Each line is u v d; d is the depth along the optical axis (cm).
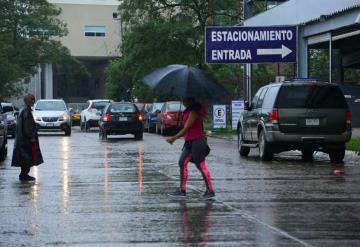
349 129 3006
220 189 2117
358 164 2995
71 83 16425
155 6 8262
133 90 10225
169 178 2462
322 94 2995
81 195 2011
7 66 10288
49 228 1487
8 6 11088
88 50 15712
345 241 1341
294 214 1653
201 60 8200
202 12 8325
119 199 1922
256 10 8056
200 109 1930
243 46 5153
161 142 4884
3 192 2089
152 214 1666
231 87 6912
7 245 1316
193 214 1662
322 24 4866
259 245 1306
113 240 1359
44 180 2416
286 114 2981
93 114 7181
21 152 2391
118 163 3094
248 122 3356
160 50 8119
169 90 1894
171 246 1301
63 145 4494
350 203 1823
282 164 2988
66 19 15575
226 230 1455
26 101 2441
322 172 2625
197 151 1925
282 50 5141
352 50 6341
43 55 11775
